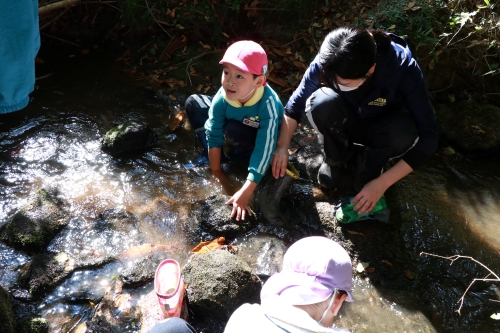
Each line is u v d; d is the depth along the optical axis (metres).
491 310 2.13
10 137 2.94
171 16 3.63
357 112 2.44
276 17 3.54
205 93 3.35
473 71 3.30
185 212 2.53
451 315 2.10
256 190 2.64
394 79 2.13
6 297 2.00
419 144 2.23
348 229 2.43
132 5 3.67
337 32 1.92
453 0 3.30
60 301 2.09
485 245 2.43
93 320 2.01
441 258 2.36
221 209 2.47
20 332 1.90
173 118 3.19
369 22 3.35
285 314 1.22
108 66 3.64
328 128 2.42
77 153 2.87
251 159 2.47
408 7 3.34
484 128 3.04
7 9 1.50
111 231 2.41
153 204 2.57
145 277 2.16
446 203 2.67
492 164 2.98
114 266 2.24
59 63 3.64
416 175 2.85
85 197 2.58
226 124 2.65
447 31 3.27
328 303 1.30
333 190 2.67
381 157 2.41
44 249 2.31
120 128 2.88
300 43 3.50
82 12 3.88
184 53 3.59
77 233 2.39
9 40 1.54
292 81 3.35
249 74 2.30
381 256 2.33
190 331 1.62
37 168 2.74
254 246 2.35
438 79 3.29
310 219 2.51
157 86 3.44
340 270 1.33
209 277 2.03
